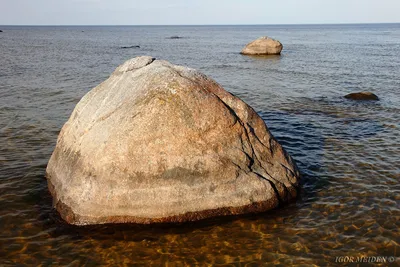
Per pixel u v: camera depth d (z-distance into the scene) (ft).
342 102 23.48
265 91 27.20
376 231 10.11
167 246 9.61
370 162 14.15
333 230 10.18
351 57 50.93
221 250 9.50
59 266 8.90
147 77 10.98
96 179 10.19
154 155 10.18
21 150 15.20
